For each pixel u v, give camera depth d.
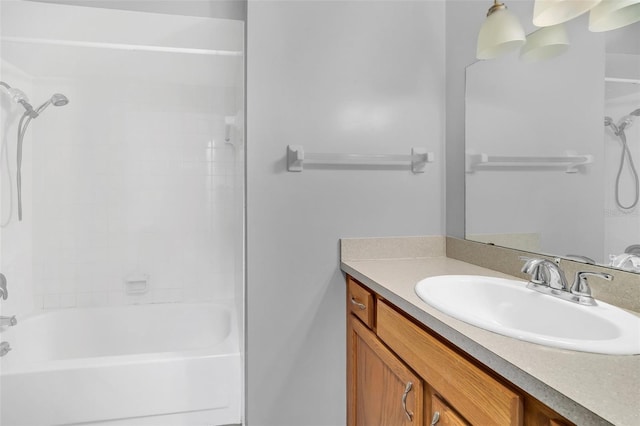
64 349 2.19
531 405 0.64
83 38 2.08
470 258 1.61
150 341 2.31
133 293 2.36
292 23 1.63
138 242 2.36
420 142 1.77
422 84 1.77
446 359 0.88
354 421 1.61
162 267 2.40
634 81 0.97
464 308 1.21
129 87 2.31
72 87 2.23
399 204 1.75
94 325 2.25
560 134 1.21
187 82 2.38
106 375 1.62
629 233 0.98
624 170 1.00
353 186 1.70
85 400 1.60
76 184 2.27
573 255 1.16
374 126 1.72
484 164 1.54
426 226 1.79
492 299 1.19
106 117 2.29
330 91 1.67
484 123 1.54
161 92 2.36
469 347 0.77
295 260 1.64
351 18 1.69
